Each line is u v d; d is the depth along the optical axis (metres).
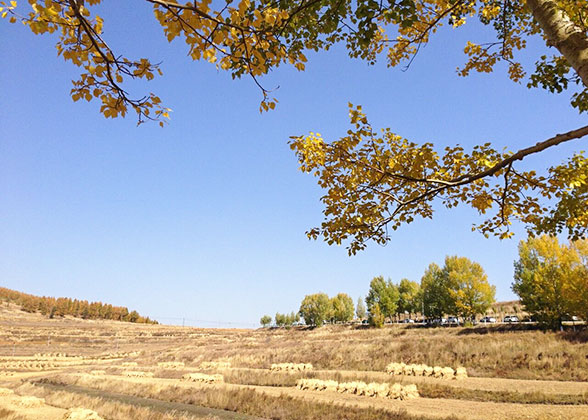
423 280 56.03
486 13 5.39
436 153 4.23
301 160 4.50
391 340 37.91
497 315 63.66
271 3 3.10
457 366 25.50
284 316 101.50
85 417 17.38
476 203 4.50
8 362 52.12
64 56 2.59
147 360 50.28
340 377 25.28
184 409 20.16
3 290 169.38
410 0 2.82
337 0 3.12
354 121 4.14
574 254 30.11
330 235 4.82
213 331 125.56
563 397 15.40
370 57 5.91
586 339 24.92
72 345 80.44
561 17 2.83
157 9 2.44
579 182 3.86
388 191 4.57
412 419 14.23
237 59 2.86
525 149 3.33
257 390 23.16
